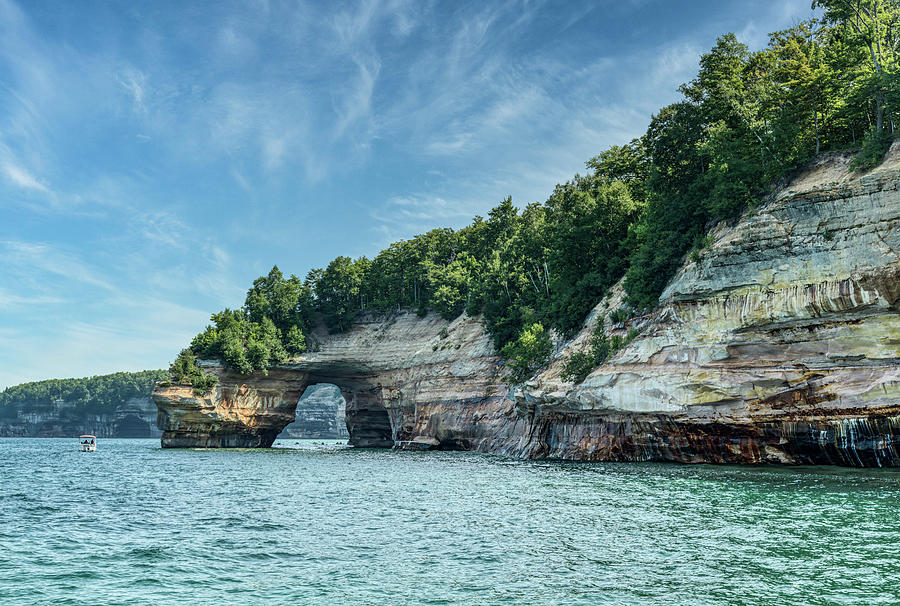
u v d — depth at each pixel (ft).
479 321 357.41
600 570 63.26
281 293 460.96
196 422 401.90
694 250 188.65
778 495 105.60
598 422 200.34
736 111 208.03
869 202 149.48
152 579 62.54
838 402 146.30
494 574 62.64
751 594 54.70
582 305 254.06
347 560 69.21
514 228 396.37
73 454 353.51
